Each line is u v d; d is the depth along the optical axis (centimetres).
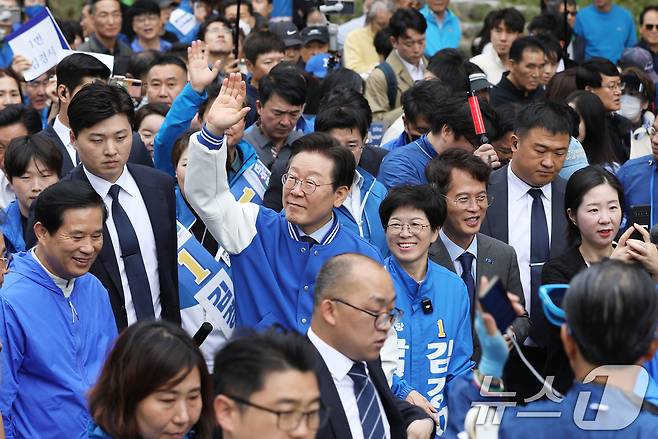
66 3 2238
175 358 561
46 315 745
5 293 737
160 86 1336
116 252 841
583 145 1174
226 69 1395
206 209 784
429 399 816
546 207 976
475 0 2342
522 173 973
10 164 972
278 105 1095
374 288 636
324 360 644
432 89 1109
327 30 1717
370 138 1361
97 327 776
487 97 1216
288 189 792
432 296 830
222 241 794
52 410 738
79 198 743
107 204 845
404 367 816
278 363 525
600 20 1988
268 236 802
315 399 533
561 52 1580
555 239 968
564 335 485
